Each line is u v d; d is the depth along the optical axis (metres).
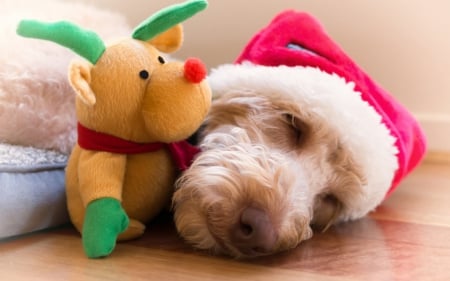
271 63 0.88
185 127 0.71
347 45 1.30
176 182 0.76
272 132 0.83
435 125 1.31
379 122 0.84
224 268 0.69
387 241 0.81
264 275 0.68
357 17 1.28
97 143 0.71
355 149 0.82
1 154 0.77
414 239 0.82
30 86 0.81
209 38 1.38
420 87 1.31
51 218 0.79
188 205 0.74
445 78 1.29
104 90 0.69
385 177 0.85
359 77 0.91
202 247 0.73
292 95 0.82
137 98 0.70
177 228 0.75
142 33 0.72
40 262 0.68
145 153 0.73
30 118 0.81
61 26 0.67
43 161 0.80
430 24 1.26
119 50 0.70
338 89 0.83
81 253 0.71
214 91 0.85
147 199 0.75
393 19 1.27
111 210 0.69
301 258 0.74
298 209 0.76
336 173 0.85
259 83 0.83
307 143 0.84
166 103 0.70
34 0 1.01
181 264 0.70
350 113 0.82
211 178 0.72
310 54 0.87
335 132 0.82
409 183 1.15
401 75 1.30
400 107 0.98
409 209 0.97
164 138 0.71
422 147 0.98
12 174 0.75
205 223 0.72
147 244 0.75
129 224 0.74
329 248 0.78
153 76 0.70
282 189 0.74
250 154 0.77
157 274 0.67
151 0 1.39
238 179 0.72
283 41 0.91
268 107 0.83
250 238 0.70
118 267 0.68
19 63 0.82
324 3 1.29
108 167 0.70
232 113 0.85
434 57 1.28
